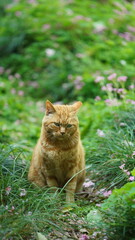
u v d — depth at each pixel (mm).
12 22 15688
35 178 5691
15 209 4637
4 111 10883
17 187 5223
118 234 4281
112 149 6082
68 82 12695
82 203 5406
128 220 4246
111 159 5832
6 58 14906
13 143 7391
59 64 13305
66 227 4625
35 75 13656
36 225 4469
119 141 6230
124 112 7035
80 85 10992
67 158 5371
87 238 4391
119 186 5469
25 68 14055
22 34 14984
